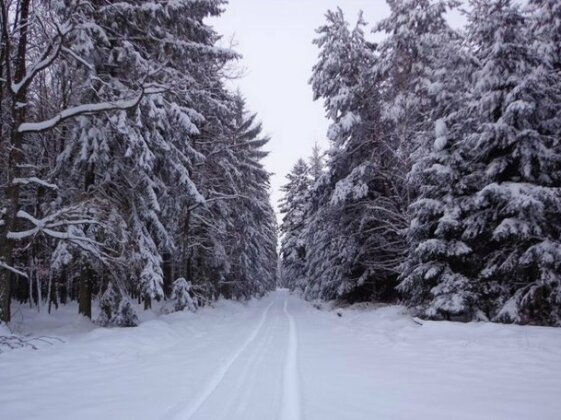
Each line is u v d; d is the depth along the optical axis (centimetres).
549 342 993
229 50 1533
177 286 1952
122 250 1288
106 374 709
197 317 1828
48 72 1526
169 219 1825
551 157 1248
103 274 1420
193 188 1590
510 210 1220
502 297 1341
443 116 1593
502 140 1304
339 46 2047
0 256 1080
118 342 1028
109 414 491
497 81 1328
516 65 1298
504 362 807
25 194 1856
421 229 1478
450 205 1404
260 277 4147
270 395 581
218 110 1844
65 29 1050
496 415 483
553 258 1173
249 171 2777
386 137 2073
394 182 2106
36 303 2650
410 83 1906
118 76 1411
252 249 3294
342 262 2231
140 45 1438
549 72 1394
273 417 488
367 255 2236
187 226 2177
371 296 2388
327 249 2555
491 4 1358
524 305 1284
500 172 1317
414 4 1973
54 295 2502
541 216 1202
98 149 1295
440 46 1780
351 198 2058
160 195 1590
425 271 1431
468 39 1531
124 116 1234
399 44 1952
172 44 1385
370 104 2097
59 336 1158
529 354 873
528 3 1748
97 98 1305
